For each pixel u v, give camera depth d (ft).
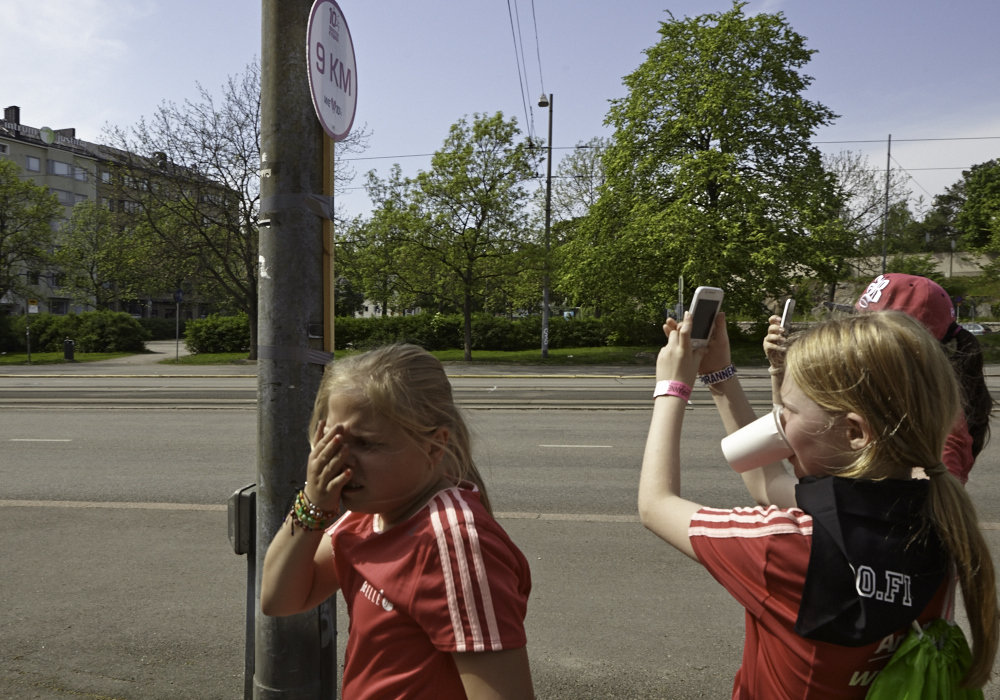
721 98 86.89
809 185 88.53
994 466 25.70
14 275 137.80
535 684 11.21
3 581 15.52
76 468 26.96
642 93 92.89
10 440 33.06
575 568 16.06
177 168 89.76
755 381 62.80
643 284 93.86
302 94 7.47
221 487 23.97
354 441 4.29
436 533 4.05
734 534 3.97
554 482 24.22
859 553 3.66
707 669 11.66
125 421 38.91
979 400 6.71
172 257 92.32
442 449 4.37
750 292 87.15
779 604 3.80
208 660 12.01
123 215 93.91
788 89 90.38
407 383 4.29
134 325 126.31
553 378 72.43
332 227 7.76
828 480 3.90
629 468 26.35
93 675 11.50
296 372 7.45
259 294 7.62
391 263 94.73
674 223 84.12
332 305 7.74
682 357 4.72
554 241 106.52
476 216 91.76
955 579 3.97
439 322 114.83
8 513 20.68
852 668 3.71
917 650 3.70
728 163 85.76
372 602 4.30
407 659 4.15
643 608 13.97
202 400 48.80
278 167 7.48
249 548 7.91
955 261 210.59
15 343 124.88
